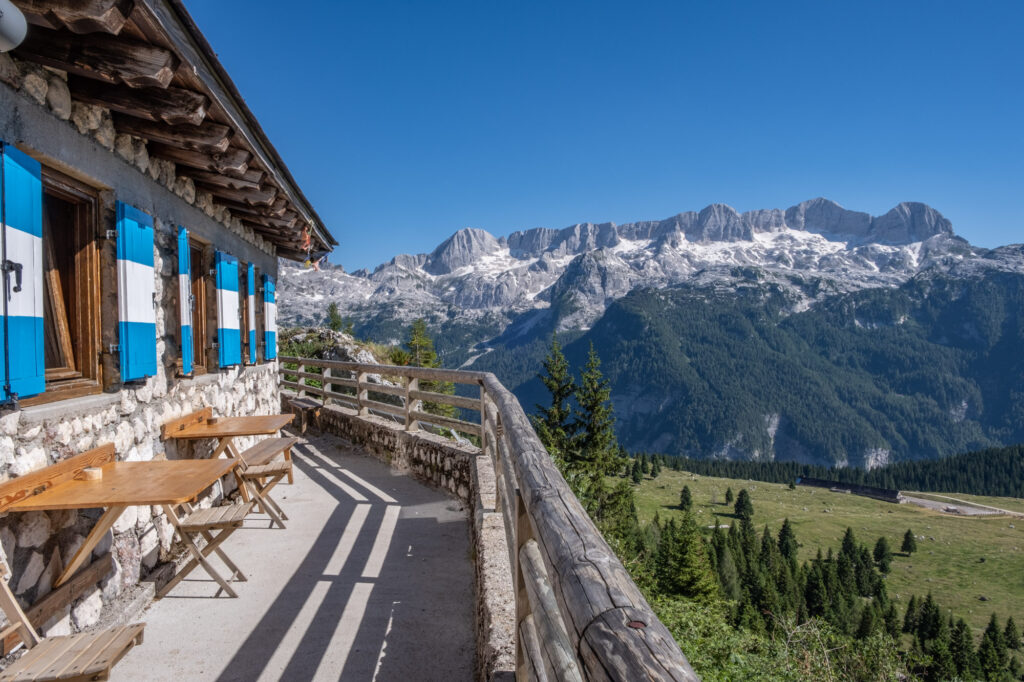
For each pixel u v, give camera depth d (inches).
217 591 147.9
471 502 208.2
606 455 1144.2
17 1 82.4
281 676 110.6
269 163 165.3
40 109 104.6
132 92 113.6
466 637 126.6
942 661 1777.8
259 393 297.1
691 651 230.5
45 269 120.5
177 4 95.1
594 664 26.8
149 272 147.6
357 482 259.1
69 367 126.5
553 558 40.9
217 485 207.3
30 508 94.2
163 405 166.1
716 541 3048.7
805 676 257.3
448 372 251.0
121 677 109.6
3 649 93.3
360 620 133.3
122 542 136.1
